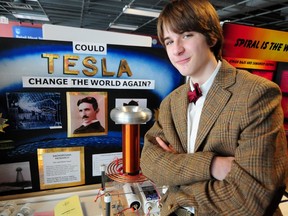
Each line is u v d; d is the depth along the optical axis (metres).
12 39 0.95
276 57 1.42
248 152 0.56
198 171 0.63
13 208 1.01
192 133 0.75
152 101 1.20
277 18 5.40
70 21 7.02
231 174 0.58
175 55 0.66
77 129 1.12
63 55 1.03
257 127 0.57
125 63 1.12
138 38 1.17
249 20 5.74
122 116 0.82
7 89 0.98
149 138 0.88
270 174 0.54
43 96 1.04
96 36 1.08
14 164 1.06
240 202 0.55
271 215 0.57
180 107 0.80
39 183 1.12
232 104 0.62
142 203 1.01
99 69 1.09
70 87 1.07
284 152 0.59
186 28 0.62
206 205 0.59
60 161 1.12
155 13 4.79
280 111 0.60
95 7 5.04
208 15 0.63
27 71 1.00
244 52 1.34
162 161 0.73
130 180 0.87
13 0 4.64
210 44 0.66
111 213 0.97
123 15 5.70
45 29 1.02
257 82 0.61
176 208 0.71
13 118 1.02
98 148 1.17
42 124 1.06
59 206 1.03
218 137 0.63
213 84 0.68
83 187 1.18
